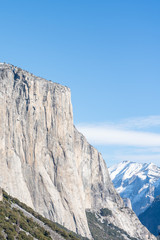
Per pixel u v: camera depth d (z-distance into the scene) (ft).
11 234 507.71
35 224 592.60
